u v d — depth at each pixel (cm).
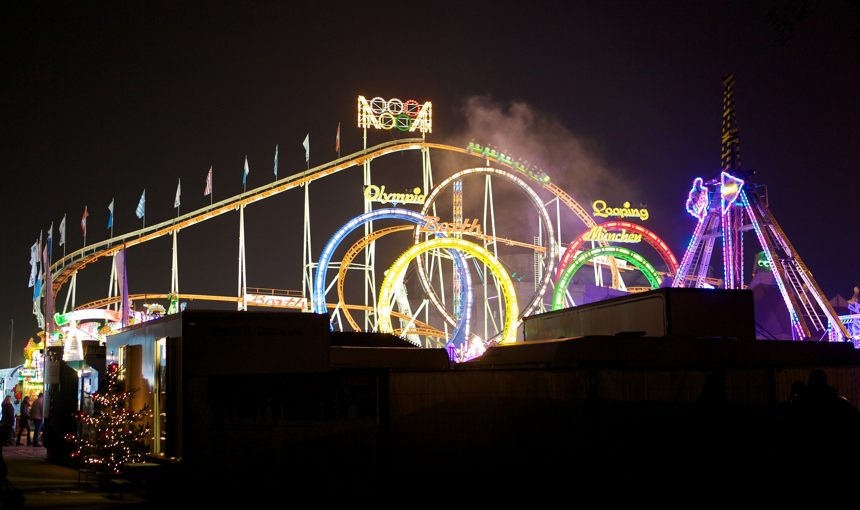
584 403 1115
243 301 6438
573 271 5772
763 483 1071
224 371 1402
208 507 1133
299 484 1059
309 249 6494
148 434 1533
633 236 6562
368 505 1015
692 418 993
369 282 7094
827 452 824
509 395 1090
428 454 1040
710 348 1570
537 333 2448
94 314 6044
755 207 4953
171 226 6244
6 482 1134
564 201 6681
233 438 1119
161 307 6294
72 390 2169
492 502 1055
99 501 1309
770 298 7294
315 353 1515
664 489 1106
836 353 1672
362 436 1030
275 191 6406
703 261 5419
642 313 1908
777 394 1151
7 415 2669
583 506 1086
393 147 6631
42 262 5816
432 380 1059
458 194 6731
